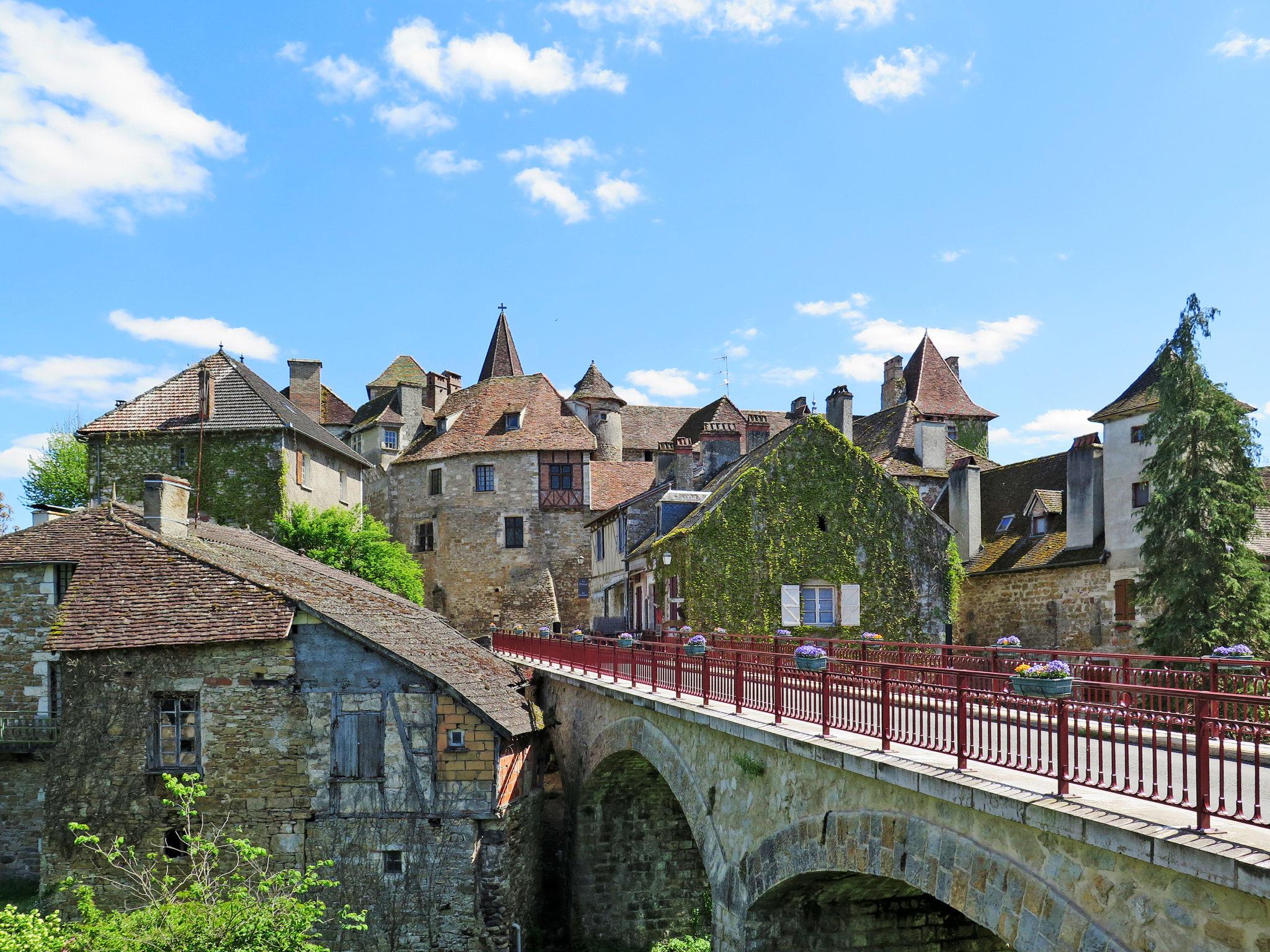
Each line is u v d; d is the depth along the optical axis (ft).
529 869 61.31
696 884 65.77
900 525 79.41
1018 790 20.84
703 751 39.55
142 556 61.05
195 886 44.88
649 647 53.52
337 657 54.85
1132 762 25.32
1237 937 15.74
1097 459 82.89
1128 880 17.93
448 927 53.21
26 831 64.85
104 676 54.85
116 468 104.83
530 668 76.95
